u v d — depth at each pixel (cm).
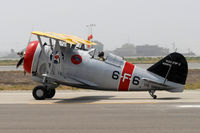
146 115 2623
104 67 4034
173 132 2012
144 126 2191
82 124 2277
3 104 3469
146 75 3956
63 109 3020
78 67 4056
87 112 2817
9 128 2173
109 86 4069
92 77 4053
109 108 3052
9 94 4734
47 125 2256
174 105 3222
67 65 4069
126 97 4203
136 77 3978
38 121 2409
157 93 4694
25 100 3912
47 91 3984
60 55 3931
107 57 4062
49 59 4078
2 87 6019
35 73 4169
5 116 2641
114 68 4025
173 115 2611
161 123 2284
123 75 4003
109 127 2169
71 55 4078
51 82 4138
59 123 2322
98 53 4091
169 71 3884
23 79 8588
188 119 2428
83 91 5209
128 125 2228
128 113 2733
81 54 4088
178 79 3878
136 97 4191
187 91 5034
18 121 2417
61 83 4103
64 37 3819
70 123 2317
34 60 4119
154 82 3866
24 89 5606
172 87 3884
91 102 3616
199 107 3062
